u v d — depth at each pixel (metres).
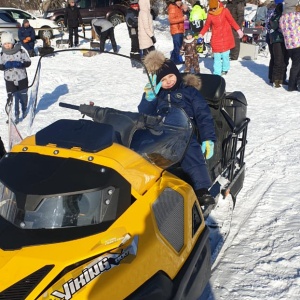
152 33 11.47
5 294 2.00
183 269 2.60
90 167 2.31
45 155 2.39
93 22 13.01
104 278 2.10
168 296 2.36
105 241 2.13
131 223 2.29
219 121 4.14
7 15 18.23
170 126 3.01
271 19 9.61
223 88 4.12
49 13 20.94
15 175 2.33
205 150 3.55
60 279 2.04
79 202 2.23
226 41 10.74
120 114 2.87
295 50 9.16
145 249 2.29
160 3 23.73
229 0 13.22
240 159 4.66
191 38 11.19
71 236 2.18
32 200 2.20
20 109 3.08
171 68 3.49
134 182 2.41
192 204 2.84
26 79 8.05
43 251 2.12
